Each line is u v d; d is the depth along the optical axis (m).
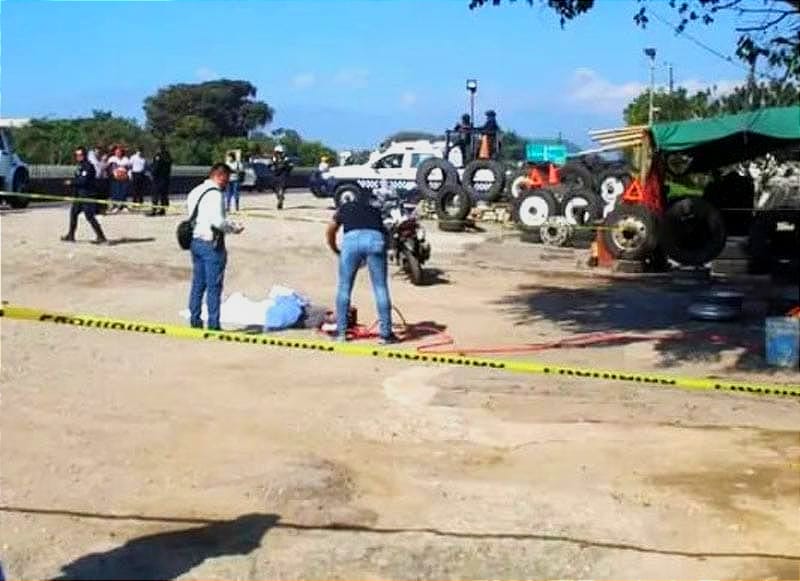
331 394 9.00
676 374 10.17
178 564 5.32
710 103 29.94
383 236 11.48
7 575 5.10
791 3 9.68
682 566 5.52
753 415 8.58
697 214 18.42
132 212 27.36
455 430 7.96
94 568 5.23
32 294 14.34
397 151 35.22
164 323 12.26
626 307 14.73
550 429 8.05
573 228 21.95
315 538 5.74
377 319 13.14
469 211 26.92
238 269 17.30
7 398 8.48
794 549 5.78
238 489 6.45
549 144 34.22
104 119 45.88
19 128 42.69
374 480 6.73
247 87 79.81
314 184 39.62
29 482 6.45
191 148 55.97
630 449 7.56
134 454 7.09
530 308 14.51
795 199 20.38
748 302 15.48
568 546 5.73
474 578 5.30
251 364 10.12
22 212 27.34
